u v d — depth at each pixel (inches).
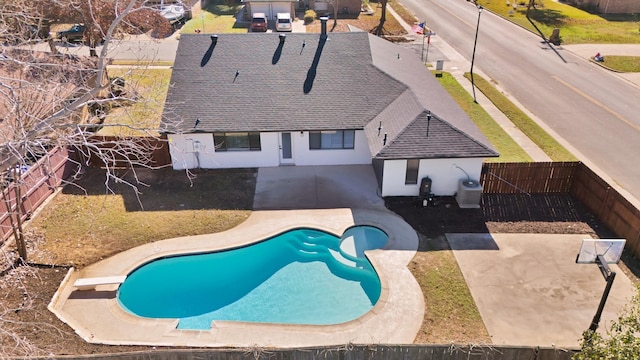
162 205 737.0
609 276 434.3
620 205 649.6
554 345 450.6
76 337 502.9
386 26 1795.0
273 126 784.9
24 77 514.3
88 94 367.6
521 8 2054.6
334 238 675.4
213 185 789.2
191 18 1856.5
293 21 1861.5
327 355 434.6
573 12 1985.7
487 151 702.5
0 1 522.6
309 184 792.9
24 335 499.2
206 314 554.6
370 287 595.5
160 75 1246.9
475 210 723.4
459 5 2169.0
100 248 642.8
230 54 876.0
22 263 603.8
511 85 1205.1
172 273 616.7
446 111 789.2
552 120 1008.9
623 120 1012.5
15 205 578.9
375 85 842.2
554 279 589.6
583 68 1339.8
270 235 672.4
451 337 506.9
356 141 824.9
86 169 830.5
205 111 800.9
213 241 660.7
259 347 441.1
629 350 355.9
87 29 957.2
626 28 1739.7
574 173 741.3
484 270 604.4
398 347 432.5
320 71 860.0
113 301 560.1
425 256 629.6
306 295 582.9
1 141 438.0
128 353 431.2
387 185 745.6
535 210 721.6
